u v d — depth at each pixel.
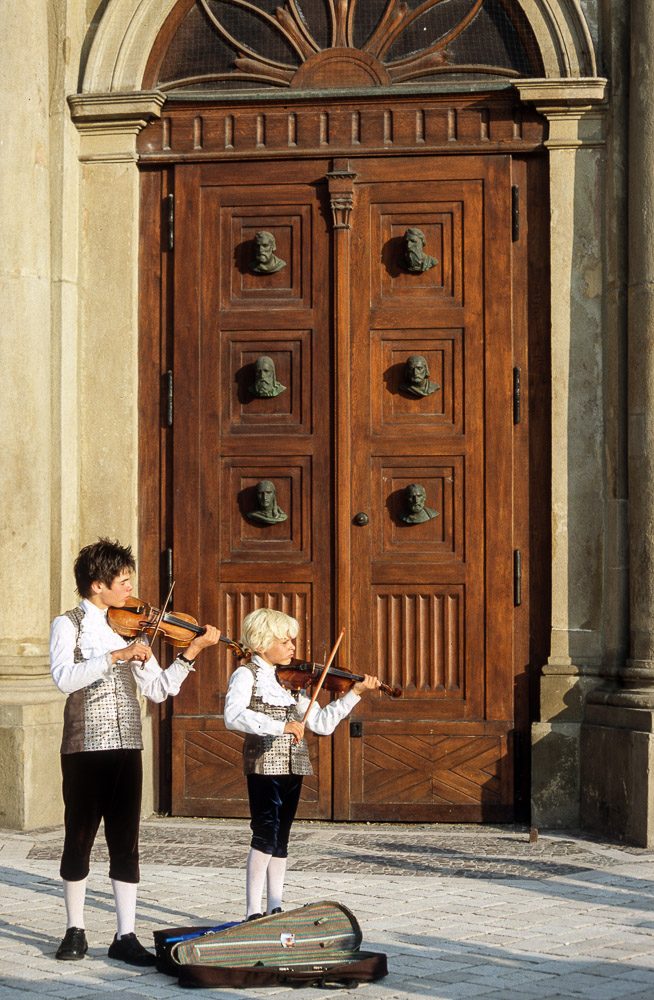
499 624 7.84
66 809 4.82
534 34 7.93
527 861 6.63
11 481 7.80
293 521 8.02
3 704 7.54
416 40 8.12
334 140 8.06
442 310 7.96
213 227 8.14
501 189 7.97
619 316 7.68
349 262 8.03
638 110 7.53
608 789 7.36
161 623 5.04
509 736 7.78
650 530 7.41
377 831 7.56
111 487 8.15
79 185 8.20
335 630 7.92
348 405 7.98
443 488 7.93
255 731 4.91
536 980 4.45
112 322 8.17
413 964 4.66
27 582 7.81
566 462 7.80
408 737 7.84
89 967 4.64
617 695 7.41
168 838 7.27
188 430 8.09
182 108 8.18
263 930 4.62
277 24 8.16
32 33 7.92
